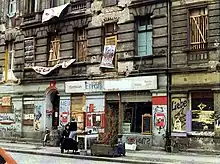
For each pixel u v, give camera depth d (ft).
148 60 80.69
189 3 75.56
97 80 88.94
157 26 79.66
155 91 78.43
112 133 70.90
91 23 91.76
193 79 73.72
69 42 96.17
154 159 64.13
